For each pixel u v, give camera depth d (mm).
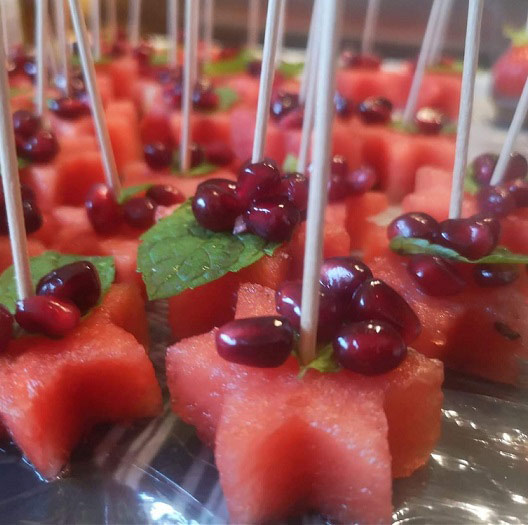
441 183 144
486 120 246
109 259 107
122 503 85
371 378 82
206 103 196
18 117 154
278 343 78
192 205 106
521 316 105
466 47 100
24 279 90
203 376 87
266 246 103
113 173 123
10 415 83
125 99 246
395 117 235
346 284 86
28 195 122
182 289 98
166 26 358
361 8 329
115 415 98
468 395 105
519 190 123
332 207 135
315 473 83
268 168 104
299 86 227
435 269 103
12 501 85
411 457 89
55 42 279
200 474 89
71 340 92
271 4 98
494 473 90
